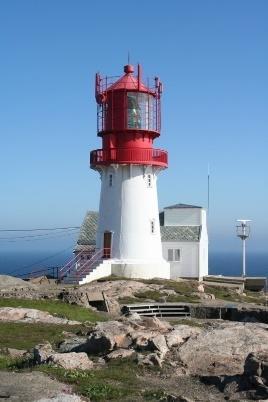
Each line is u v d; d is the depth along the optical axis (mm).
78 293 41312
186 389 17828
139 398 16359
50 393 15852
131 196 58031
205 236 70312
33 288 45656
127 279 53906
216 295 51250
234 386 17688
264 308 41719
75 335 27203
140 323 24328
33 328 29031
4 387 16359
